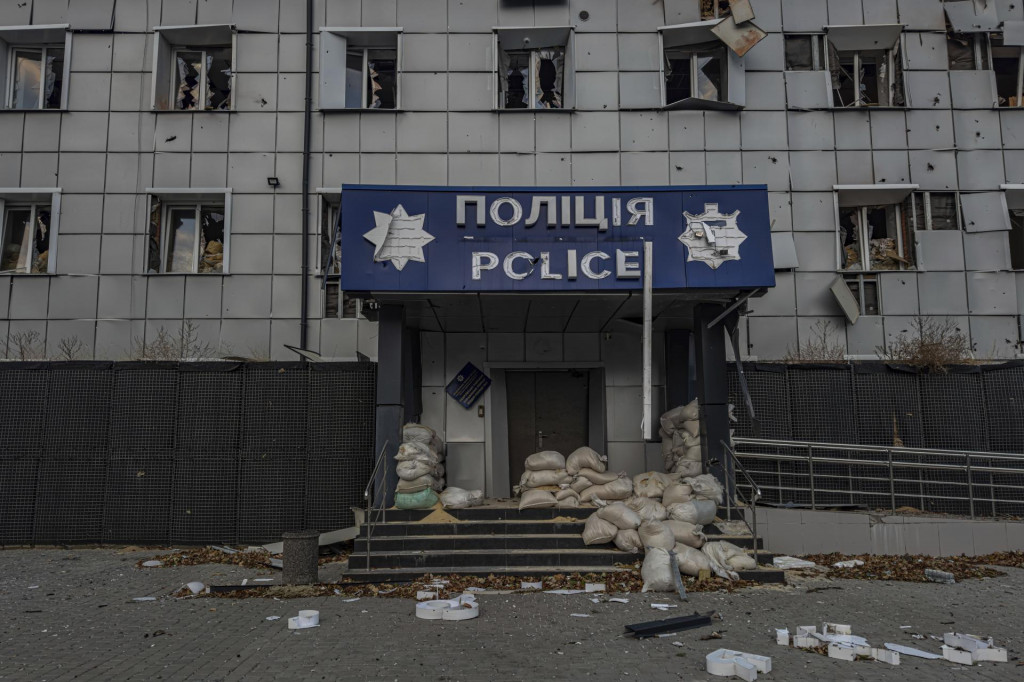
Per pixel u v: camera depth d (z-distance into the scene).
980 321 14.02
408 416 12.55
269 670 5.73
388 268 10.09
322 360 13.97
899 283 14.16
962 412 12.13
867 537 10.87
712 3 14.77
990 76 14.71
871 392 12.26
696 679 5.51
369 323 14.07
